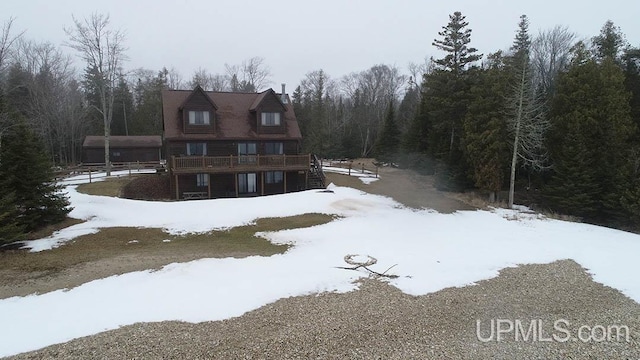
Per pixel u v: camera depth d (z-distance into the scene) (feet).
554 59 132.57
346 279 46.83
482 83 104.83
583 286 46.75
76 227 65.26
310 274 48.06
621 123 86.53
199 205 80.69
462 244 62.80
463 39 111.04
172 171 95.09
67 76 195.52
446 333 35.06
